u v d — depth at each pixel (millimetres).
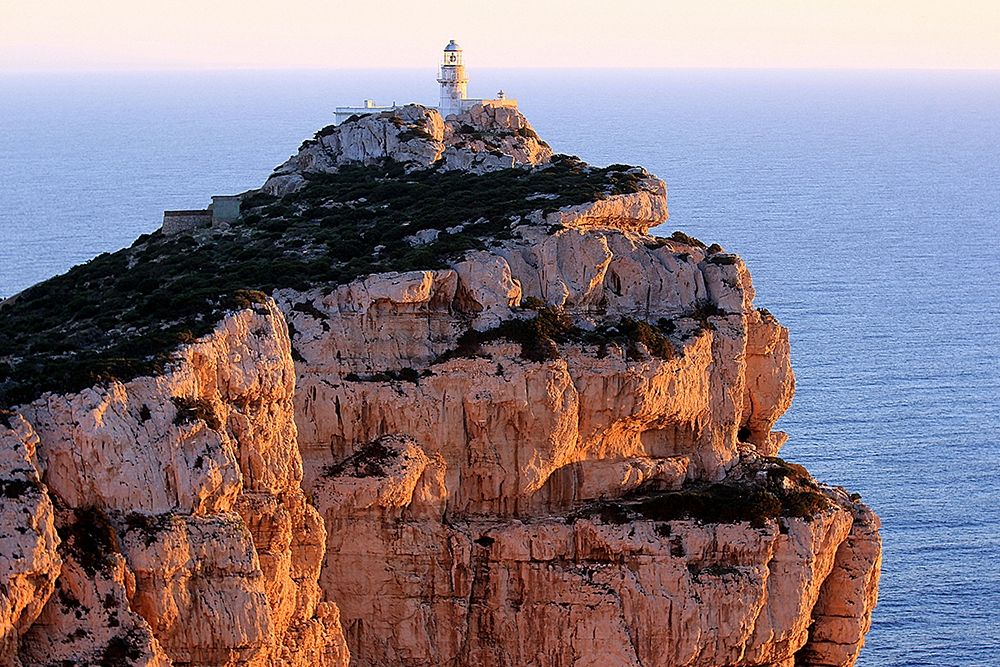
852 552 185625
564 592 171000
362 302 169000
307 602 147125
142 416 133625
